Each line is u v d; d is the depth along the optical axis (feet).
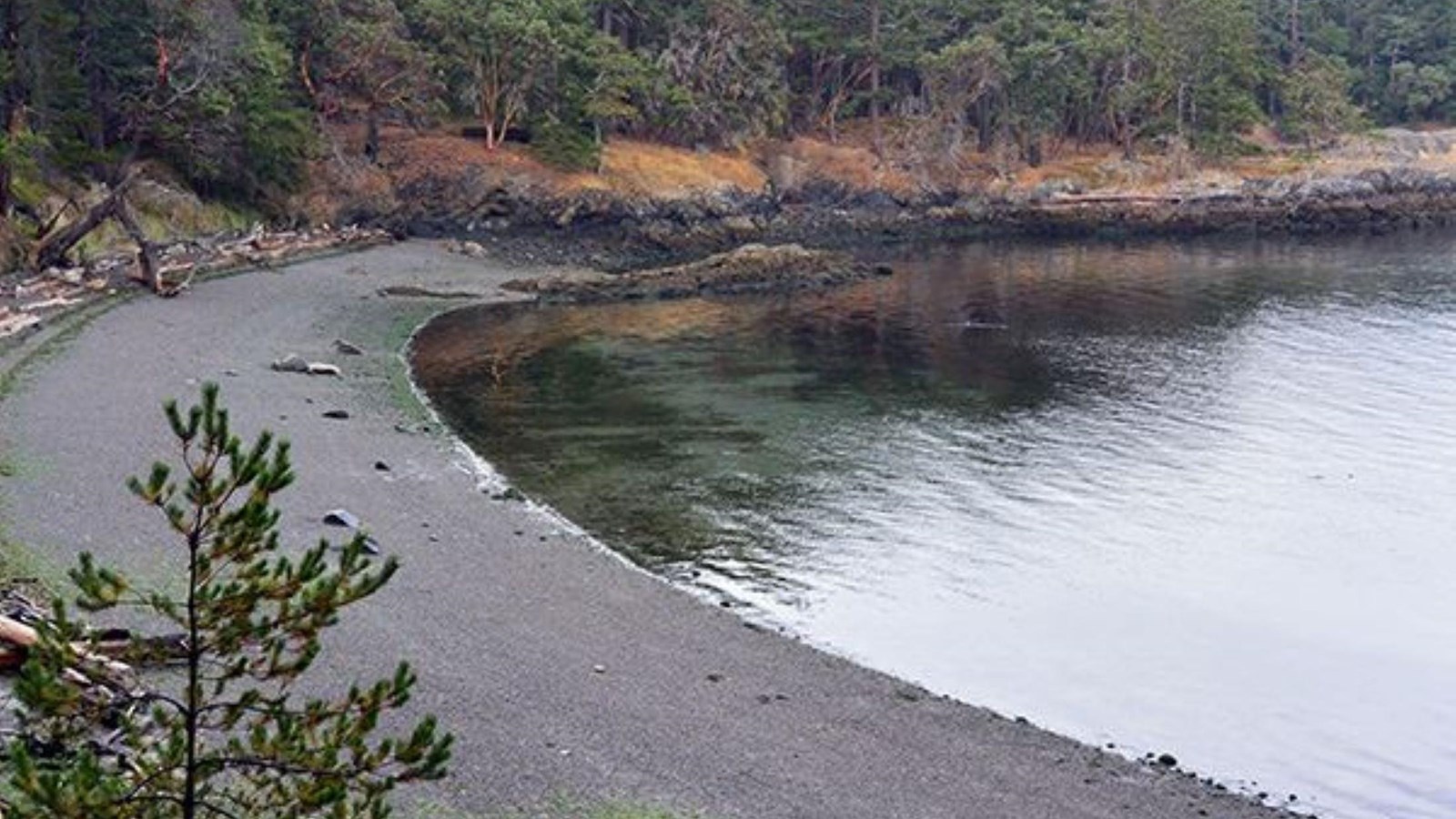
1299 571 81.82
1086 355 154.10
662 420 116.57
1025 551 84.02
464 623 63.67
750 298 195.31
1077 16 340.59
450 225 241.14
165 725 29.53
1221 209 308.60
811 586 76.43
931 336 165.78
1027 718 60.34
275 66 200.44
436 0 242.99
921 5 309.42
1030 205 302.45
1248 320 179.11
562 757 49.98
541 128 255.50
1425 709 62.44
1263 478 102.42
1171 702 62.75
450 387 127.03
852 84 319.68
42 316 124.06
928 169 303.48
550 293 189.47
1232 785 54.19
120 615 55.83
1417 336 165.78
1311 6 408.05
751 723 55.67
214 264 172.14
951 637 69.87
